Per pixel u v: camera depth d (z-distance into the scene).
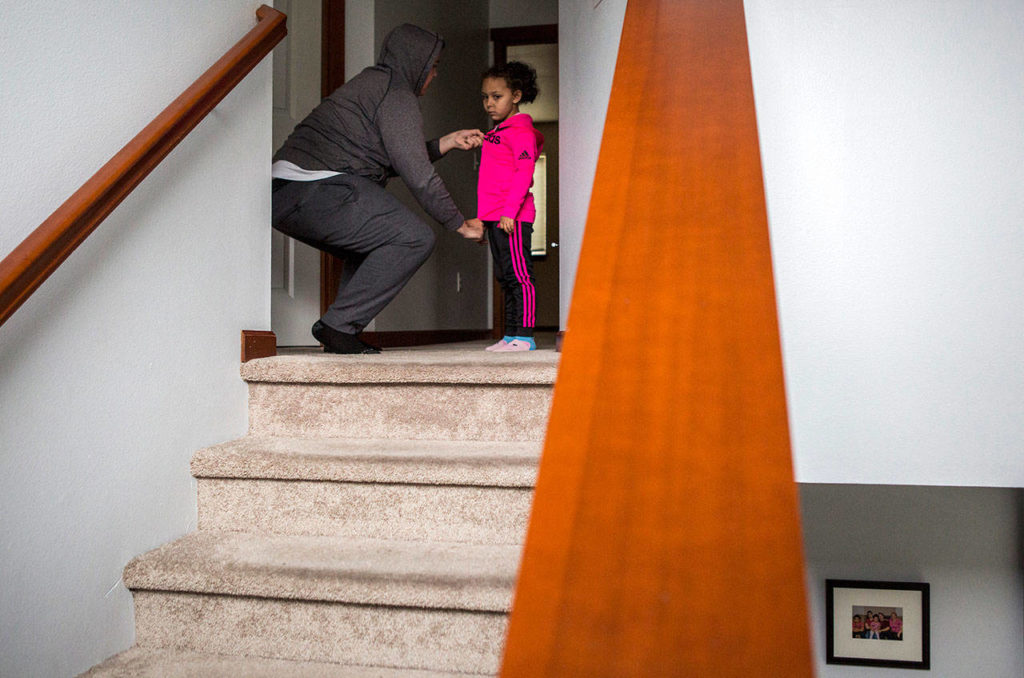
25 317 1.16
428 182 2.30
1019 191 1.47
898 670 2.50
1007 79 1.47
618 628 0.31
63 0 1.25
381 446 1.68
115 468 1.37
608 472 0.36
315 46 3.38
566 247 2.39
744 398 0.39
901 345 1.51
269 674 1.27
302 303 3.30
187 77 1.63
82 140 1.30
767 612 0.31
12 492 1.13
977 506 2.46
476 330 5.80
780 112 1.54
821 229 1.53
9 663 1.13
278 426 1.87
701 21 0.85
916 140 1.50
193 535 1.58
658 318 0.44
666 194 0.55
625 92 0.71
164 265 1.54
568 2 2.37
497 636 1.27
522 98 2.87
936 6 1.49
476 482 1.49
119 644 1.36
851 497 2.53
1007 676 2.44
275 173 2.23
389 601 1.28
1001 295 1.48
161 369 1.52
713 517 0.34
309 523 1.58
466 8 5.26
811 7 1.53
